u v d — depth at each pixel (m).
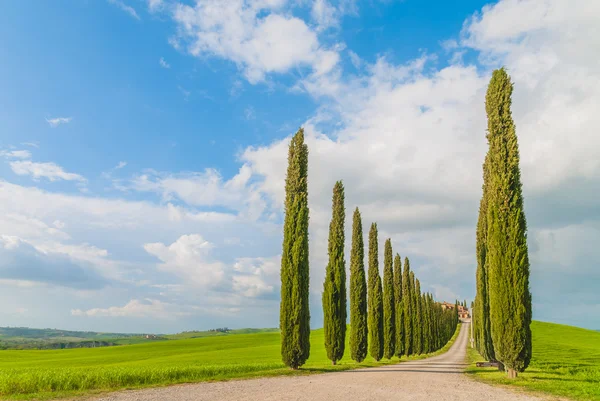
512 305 21.84
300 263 29.17
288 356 27.89
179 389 17.34
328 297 34.34
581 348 64.88
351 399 14.42
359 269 40.97
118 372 21.17
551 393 16.58
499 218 22.86
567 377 22.16
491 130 24.30
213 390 16.88
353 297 40.41
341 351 33.41
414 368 32.31
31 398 15.12
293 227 30.11
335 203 36.53
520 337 21.48
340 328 33.66
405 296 59.69
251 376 23.28
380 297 45.88
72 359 61.31
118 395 15.59
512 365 21.64
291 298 28.62
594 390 17.06
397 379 22.02
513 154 23.33
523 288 21.80
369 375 24.50
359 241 41.88
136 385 19.17
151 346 91.00
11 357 67.38
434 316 81.19
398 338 56.06
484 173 39.88
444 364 39.44
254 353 65.00
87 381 18.80
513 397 15.48
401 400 14.52
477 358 52.00
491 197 23.56
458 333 151.00
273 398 14.43
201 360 49.09
